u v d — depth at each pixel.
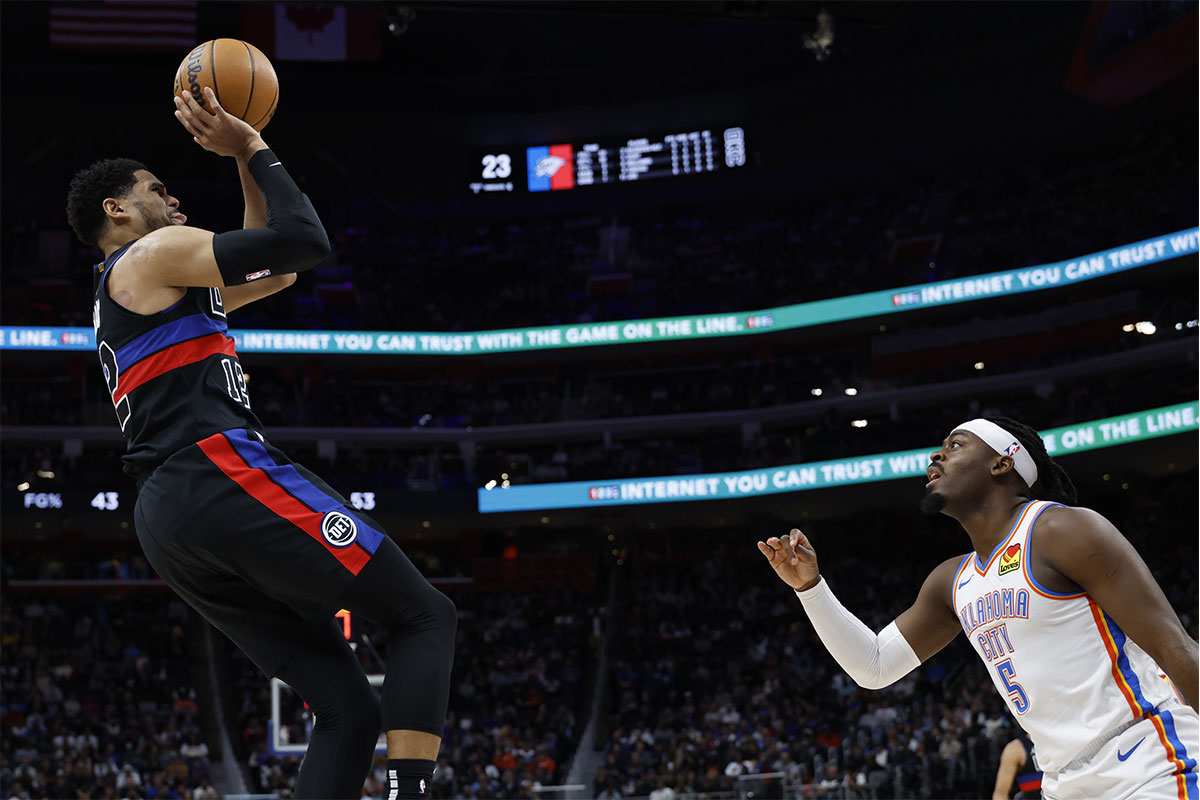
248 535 2.53
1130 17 27.88
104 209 2.87
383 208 35.25
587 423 31.31
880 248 33.03
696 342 32.53
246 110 2.89
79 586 28.28
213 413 2.62
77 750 21.86
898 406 30.17
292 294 32.81
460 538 32.44
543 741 24.20
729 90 33.94
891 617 28.17
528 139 35.09
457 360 32.88
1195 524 27.20
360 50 29.84
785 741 22.67
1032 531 3.16
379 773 17.06
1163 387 25.45
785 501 30.28
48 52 31.47
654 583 30.31
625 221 35.62
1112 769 3.02
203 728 24.88
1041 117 31.84
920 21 31.91
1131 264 27.67
